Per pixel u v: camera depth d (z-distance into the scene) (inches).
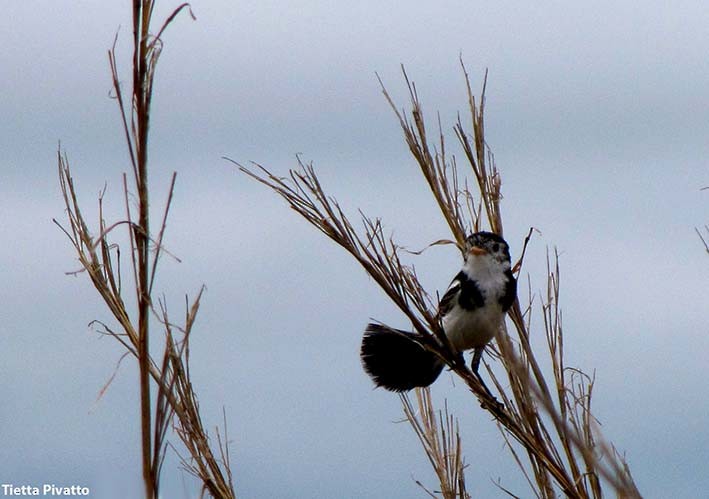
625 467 295.9
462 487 400.8
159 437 293.1
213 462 376.8
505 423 402.0
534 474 392.5
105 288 361.7
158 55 307.7
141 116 305.6
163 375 296.8
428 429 413.1
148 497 290.7
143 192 302.7
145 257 299.7
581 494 377.7
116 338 356.2
